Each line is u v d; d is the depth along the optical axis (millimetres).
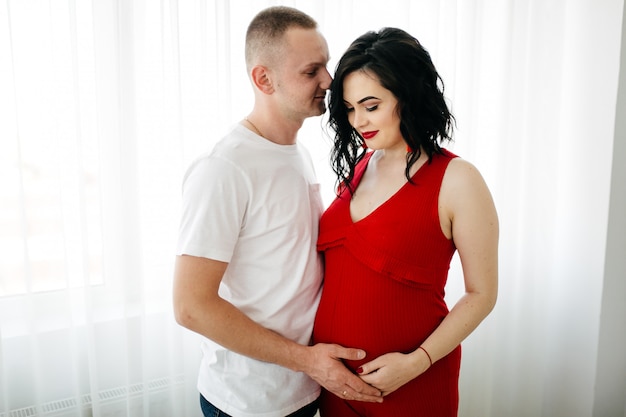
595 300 1845
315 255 1178
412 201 1045
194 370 1607
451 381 1136
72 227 1431
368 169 1196
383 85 1007
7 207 1352
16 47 1308
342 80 1059
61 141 1379
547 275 1988
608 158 1768
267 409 1108
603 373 1873
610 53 1747
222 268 1034
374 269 1053
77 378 1457
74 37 1324
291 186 1118
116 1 1355
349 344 1091
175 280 1032
